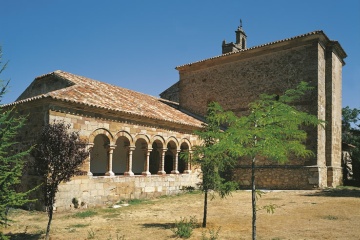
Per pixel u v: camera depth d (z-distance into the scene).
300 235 8.49
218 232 9.06
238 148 6.62
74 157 8.83
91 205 14.44
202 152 9.84
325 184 21.52
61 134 8.84
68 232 9.37
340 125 24.95
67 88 15.84
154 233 9.06
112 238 8.53
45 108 13.46
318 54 21.45
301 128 21.28
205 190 10.00
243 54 25.08
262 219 10.94
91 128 14.79
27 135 14.17
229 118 7.54
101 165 20.06
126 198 16.28
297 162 21.23
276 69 23.20
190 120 22.39
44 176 8.71
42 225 10.44
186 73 28.80
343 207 12.88
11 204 6.94
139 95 23.64
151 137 18.22
